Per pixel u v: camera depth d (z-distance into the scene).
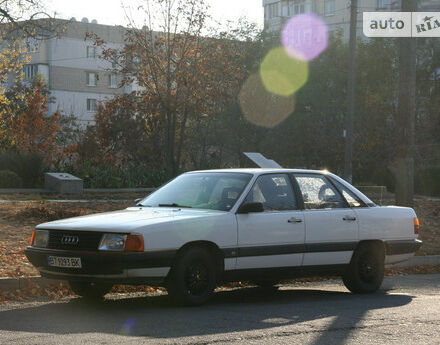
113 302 9.58
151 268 8.76
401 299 10.31
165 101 31.59
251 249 9.62
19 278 10.22
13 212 18.19
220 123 46.97
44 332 7.30
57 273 9.08
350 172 27.72
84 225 9.04
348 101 27.75
